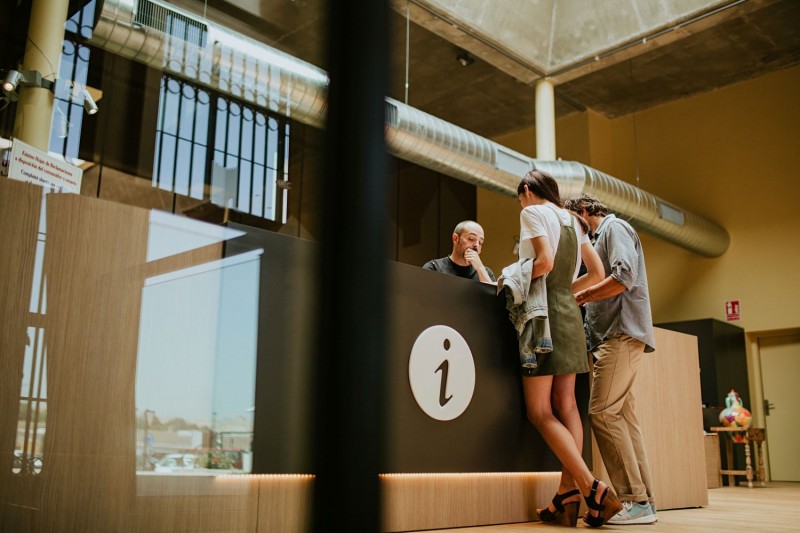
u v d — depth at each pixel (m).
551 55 7.43
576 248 2.56
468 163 6.54
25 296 1.56
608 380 2.69
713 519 2.87
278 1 6.65
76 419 1.59
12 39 6.32
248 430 1.84
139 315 1.71
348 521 0.41
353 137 0.45
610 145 10.17
